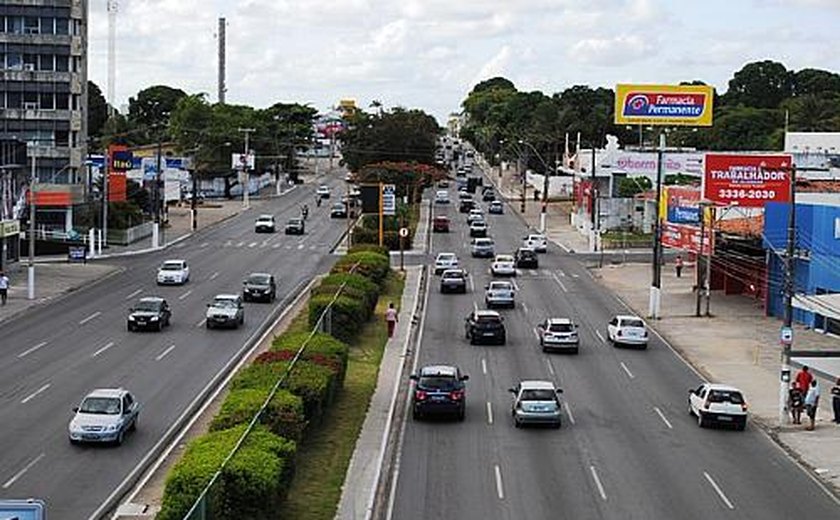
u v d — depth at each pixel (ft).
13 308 213.46
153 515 93.56
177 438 120.37
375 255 258.57
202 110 551.59
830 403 152.87
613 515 98.63
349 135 528.63
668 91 376.48
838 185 289.53
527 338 198.59
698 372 172.55
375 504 100.32
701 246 227.20
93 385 146.61
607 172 419.95
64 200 331.16
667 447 125.80
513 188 614.75
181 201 481.87
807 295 195.31
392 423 133.18
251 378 120.47
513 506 100.83
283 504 94.32
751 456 122.93
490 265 306.96
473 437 127.65
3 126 368.27
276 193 560.61
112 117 625.00
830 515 100.68
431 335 198.18
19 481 103.76
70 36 370.32
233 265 290.76
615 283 277.03
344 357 143.43
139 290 241.96
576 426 134.92
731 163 228.02
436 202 510.58
